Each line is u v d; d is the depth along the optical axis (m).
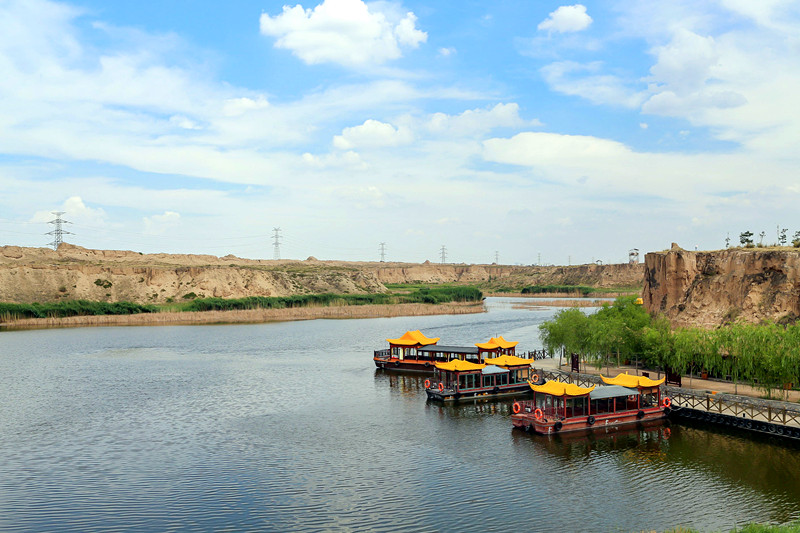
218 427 67.25
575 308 96.94
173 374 102.19
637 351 87.50
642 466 51.78
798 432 56.16
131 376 100.31
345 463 54.22
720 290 92.69
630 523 40.75
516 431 64.12
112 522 42.09
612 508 43.25
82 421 70.44
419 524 41.03
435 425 67.19
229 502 45.41
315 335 160.88
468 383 81.62
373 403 79.06
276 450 58.41
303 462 54.62
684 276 100.06
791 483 47.00
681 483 47.66
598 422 63.78
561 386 63.91
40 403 80.19
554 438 60.81
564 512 42.72
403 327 180.00
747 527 36.34
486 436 62.28
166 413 74.19
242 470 52.66
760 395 69.38
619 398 66.94
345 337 155.75
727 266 93.88
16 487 49.00
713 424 63.72
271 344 142.38
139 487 48.75
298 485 48.78
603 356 87.81
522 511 43.00
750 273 89.50
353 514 42.88
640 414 65.44
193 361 116.69
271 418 71.19
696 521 40.78
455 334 157.12
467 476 50.31
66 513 43.72
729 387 75.19
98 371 105.56
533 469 51.78
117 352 129.88
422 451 57.44
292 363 113.88
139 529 40.88
